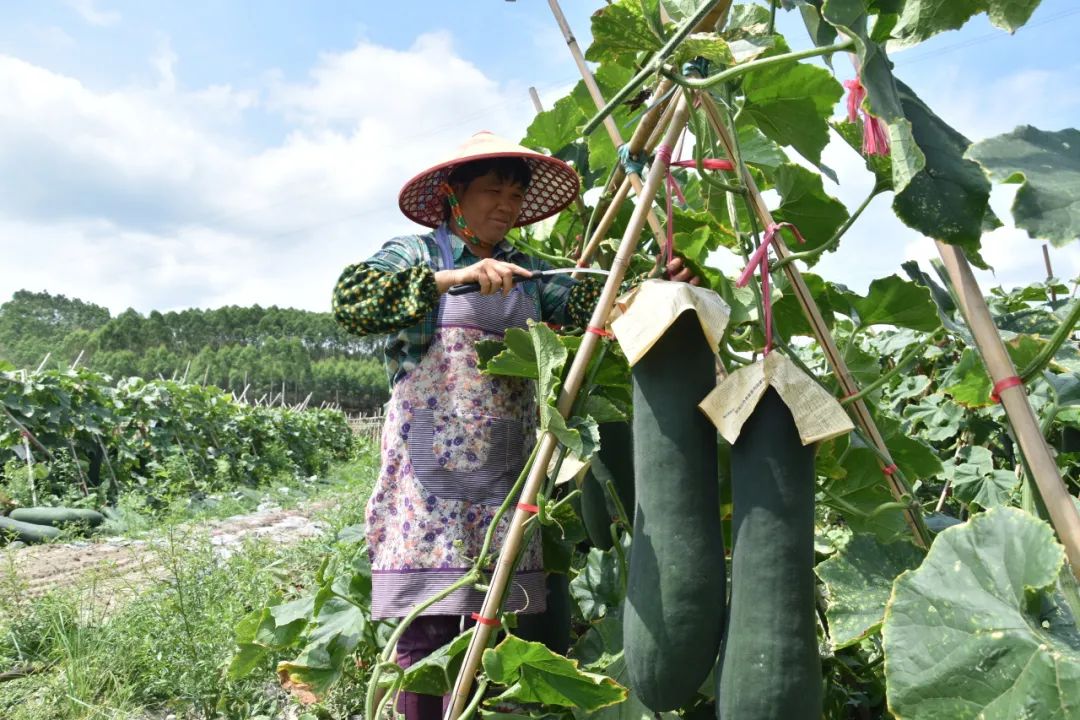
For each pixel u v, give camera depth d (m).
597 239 2.54
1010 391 1.50
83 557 7.71
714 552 1.71
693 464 1.73
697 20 1.71
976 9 1.47
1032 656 1.36
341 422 26.30
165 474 12.16
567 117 3.50
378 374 117.12
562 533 2.55
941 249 1.58
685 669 1.67
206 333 152.62
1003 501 3.96
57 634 4.50
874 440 2.08
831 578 1.88
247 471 17.34
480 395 2.39
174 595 4.53
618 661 2.38
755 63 1.68
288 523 10.08
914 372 5.57
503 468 2.40
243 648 2.99
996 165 1.30
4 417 12.52
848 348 2.65
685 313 1.80
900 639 1.47
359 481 10.14
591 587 2.84
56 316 168.50
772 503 1.61
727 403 1.68
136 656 4.20
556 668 1.89
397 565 2.31
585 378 2.18
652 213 2.33
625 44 1.96
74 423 13.20
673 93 2.05
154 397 15.42
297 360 123.12
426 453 2.35
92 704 3.84
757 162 2.97
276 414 20.55
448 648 2.07
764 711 1.53
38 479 12.08
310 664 2.68
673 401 1.75
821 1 1.71
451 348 2.41
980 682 1.39
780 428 1.65
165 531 5.66
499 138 2.57
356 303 2.29
